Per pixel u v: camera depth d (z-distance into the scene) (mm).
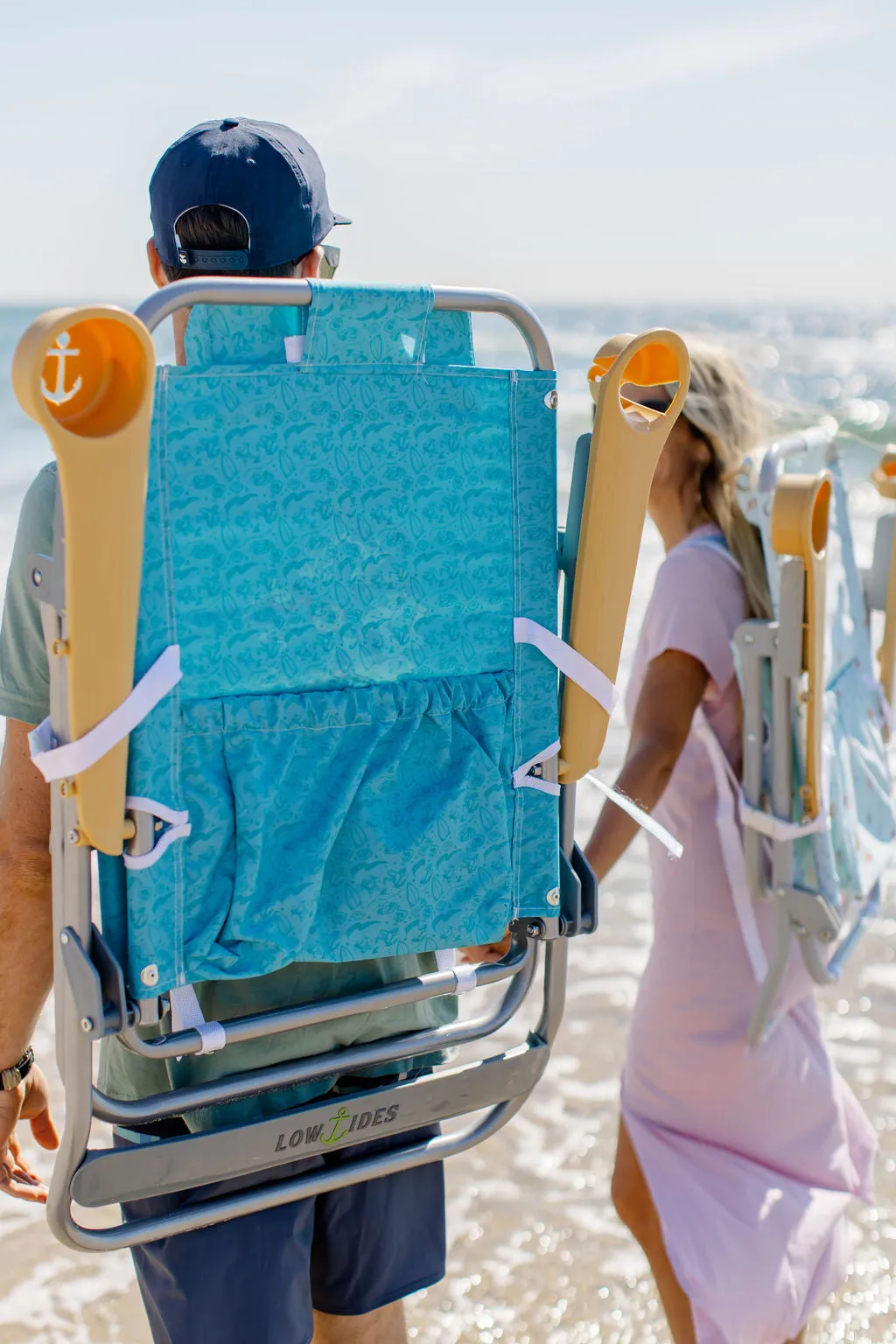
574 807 1584
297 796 1339
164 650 1245
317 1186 1514
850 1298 2582
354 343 1293
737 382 2273
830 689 2350
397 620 1375
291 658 1320
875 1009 3809
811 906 2096
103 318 1051
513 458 1422
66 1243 1347
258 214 1415
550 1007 1632
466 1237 2803
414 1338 2492
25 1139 3197
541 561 1458
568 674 1477
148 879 1261
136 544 1136
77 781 1187
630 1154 2293
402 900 1416
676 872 2242
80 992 1247
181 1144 1373
